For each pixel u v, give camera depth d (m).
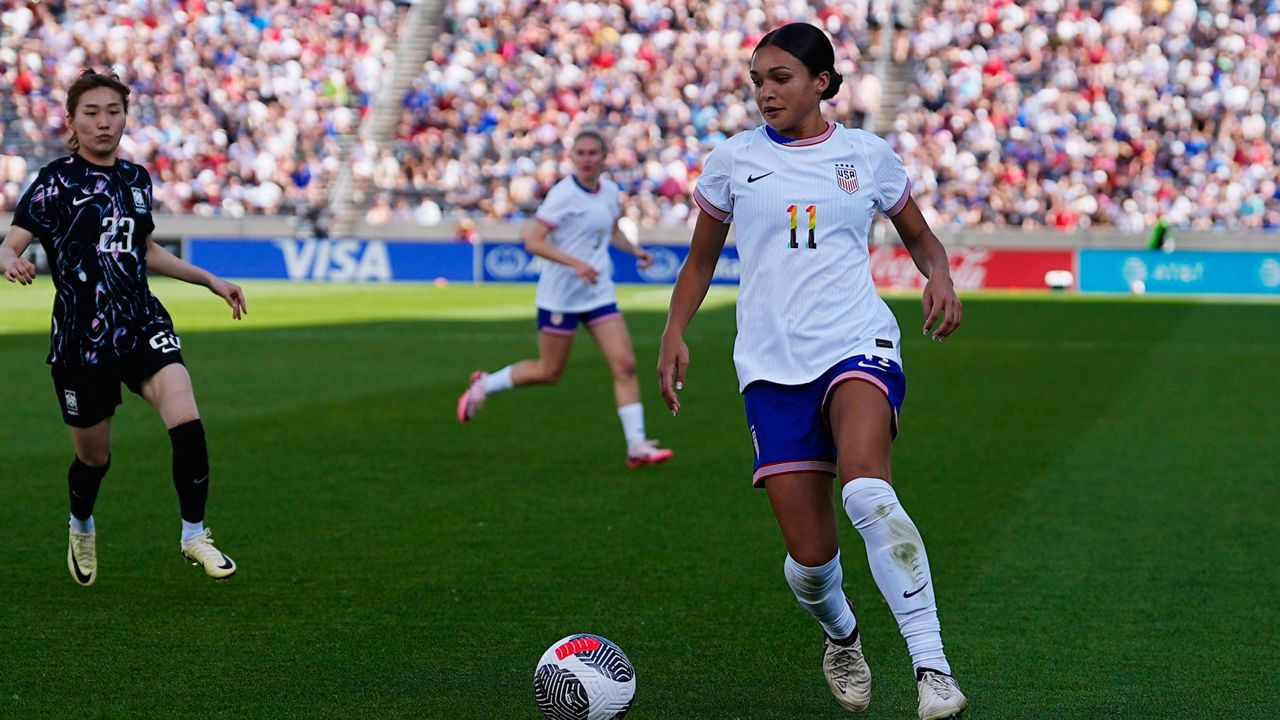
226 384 34.97
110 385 14.51
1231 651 13.11
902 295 73.88
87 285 14.29
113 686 11.93
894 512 10.03
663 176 85.62
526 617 14.25
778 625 13.99
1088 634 13.69
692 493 21.17
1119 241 77.88
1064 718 11.23
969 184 83.06
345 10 96.00
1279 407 30.89
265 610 14.48
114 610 14.45
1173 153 83.62
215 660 12.71
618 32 93.31
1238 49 86.12
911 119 85.69
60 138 89.50
